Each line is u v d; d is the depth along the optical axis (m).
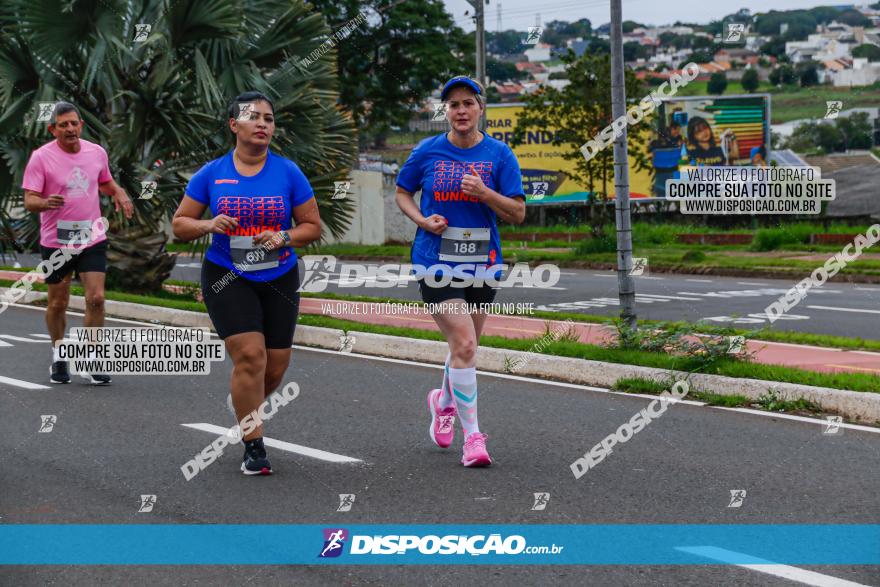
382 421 7.44
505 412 7.75
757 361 8.98
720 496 5.38
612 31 9.77
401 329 11.31
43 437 6.89
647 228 33.03
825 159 49.50
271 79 16.59
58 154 8.59
